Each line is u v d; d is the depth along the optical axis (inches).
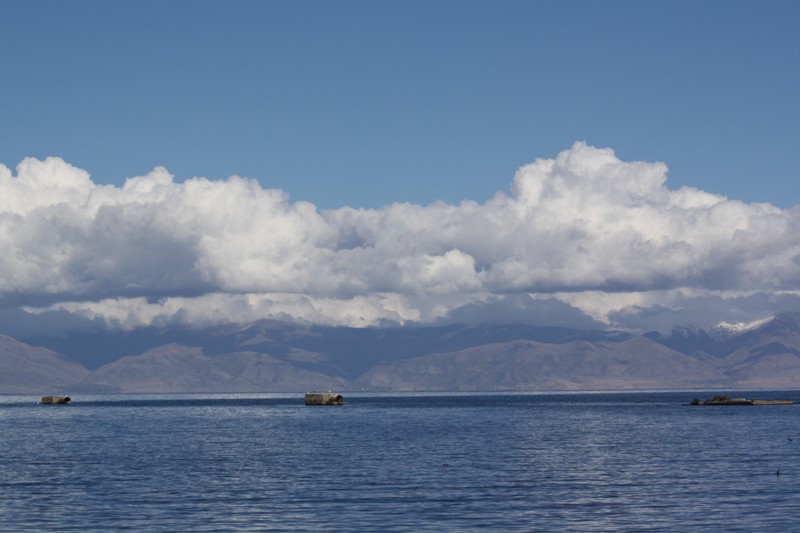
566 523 3142.2
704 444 6013.8
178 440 6850.4
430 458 5201.8
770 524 3088.1
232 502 3582.7
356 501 3587.6
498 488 3914.9
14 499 3663.9
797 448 5590.6
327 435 7362.2
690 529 3031.5
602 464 4805.6
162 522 3184.1
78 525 3137.3
